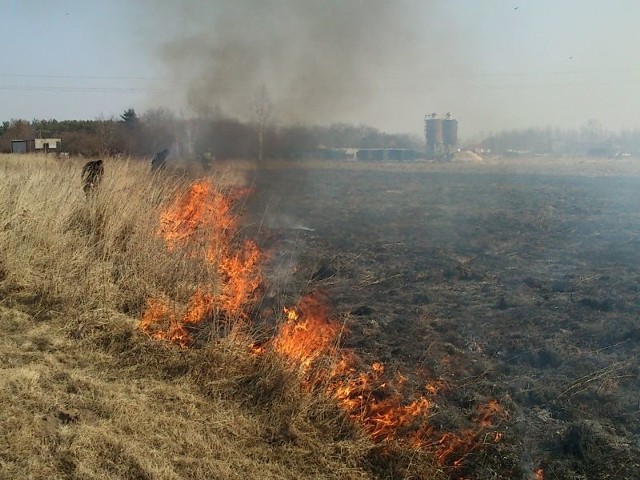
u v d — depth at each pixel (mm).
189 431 4625
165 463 4176
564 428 5277
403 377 6145
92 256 7750
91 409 4613
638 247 14172
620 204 23906
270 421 5047
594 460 4816
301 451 4730
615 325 7883
